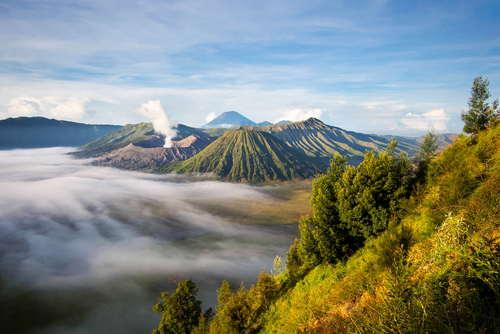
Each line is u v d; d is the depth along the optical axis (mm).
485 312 3227
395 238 10711
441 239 6469
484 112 19953
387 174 19156
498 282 3377
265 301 22875
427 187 16375
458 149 16469
